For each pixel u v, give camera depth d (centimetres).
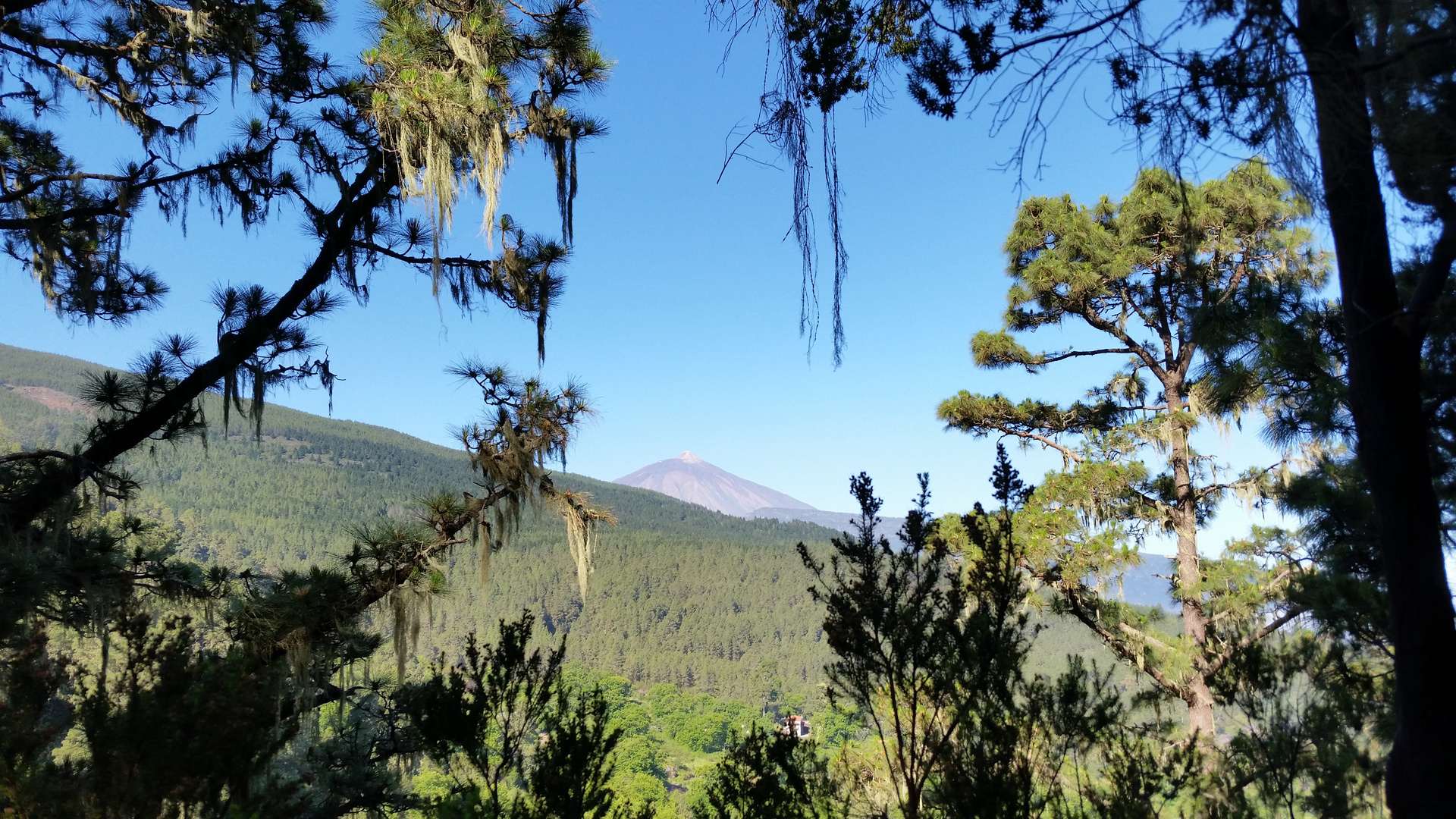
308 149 628
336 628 577
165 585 562
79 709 308
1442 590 251
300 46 593
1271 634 659
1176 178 209
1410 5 208
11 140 613
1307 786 491
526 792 484
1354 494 537
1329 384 469
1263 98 200
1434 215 262
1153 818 408
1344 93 207
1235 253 1039
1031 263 1289
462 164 641
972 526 432
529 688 512
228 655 360
